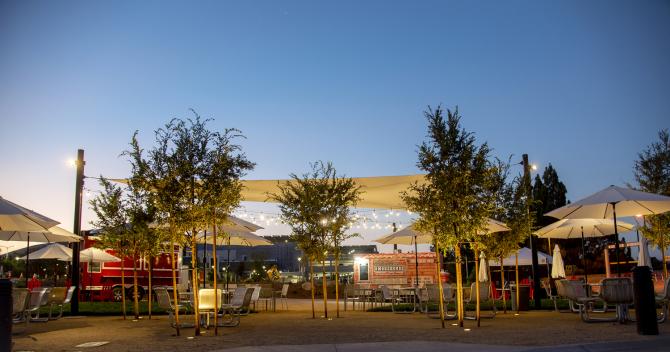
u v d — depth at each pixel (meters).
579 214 14.07
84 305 20.80
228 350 8.89
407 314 16.81
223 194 11.18
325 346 9.23
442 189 11.89
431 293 15.03
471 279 31.44
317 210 15.62
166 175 10.95
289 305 23.61
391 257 25.59
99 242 16.06
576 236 18.12
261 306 22.45
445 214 11.88
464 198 11.83
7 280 7.89
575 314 15.17
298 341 10.05
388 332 11.32
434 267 25.30
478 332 11.01
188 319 15.33
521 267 32.88
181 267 25.59
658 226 16.38
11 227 13.16
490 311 17.30
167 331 12.11
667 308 12.77
